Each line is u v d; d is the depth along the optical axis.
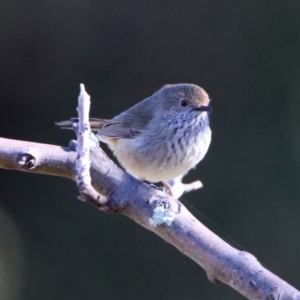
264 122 14.66
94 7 15.28
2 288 13.22
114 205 5.38
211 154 14.41
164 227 5.09
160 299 13.40
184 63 15.20
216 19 15.12
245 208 14.08
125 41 15.28
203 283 13.29
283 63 14.78
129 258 13.48
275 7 14.88
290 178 14.22
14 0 15.25
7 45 15.19
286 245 13.85
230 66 15.03
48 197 13.90
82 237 13.67
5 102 15.03
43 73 15.19
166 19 15.24
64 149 5.97
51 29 15.26
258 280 4.48
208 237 4.91
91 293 13.43
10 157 5.84
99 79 15.20
